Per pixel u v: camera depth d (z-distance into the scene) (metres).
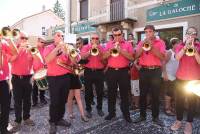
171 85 6.20
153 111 5.54
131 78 6.78
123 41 5.63
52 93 5.04
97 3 14.94
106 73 5.80
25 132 5.22
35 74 6.02
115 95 5.83
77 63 5.51
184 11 9.98
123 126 5.46
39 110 7.06
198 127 5.29
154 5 11.50
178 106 5.13
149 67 5.39
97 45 6.11
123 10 13.23
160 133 5.02
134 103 6.93
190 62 4.92
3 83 4.75
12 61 4.98
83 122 5.80
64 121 5.56
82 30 16.17
